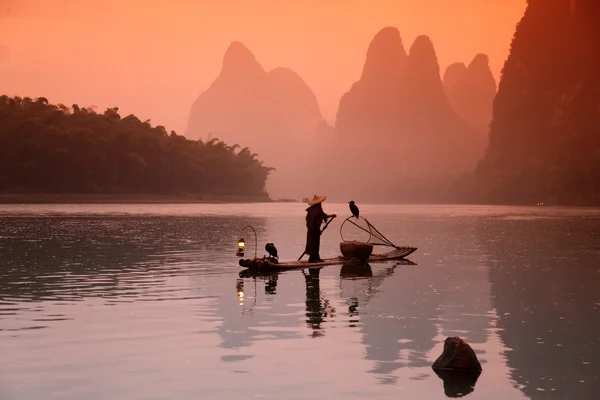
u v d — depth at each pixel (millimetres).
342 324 25094
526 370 18844
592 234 87188
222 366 19109
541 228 103188
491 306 29391
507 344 22000
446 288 35188
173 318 26281
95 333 23438
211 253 55594
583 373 18516
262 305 29516
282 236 78062
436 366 19047
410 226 108938
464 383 17594
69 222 108500
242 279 38938
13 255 52969
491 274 41562
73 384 17422
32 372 18516
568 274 41812
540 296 32375
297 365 19234
